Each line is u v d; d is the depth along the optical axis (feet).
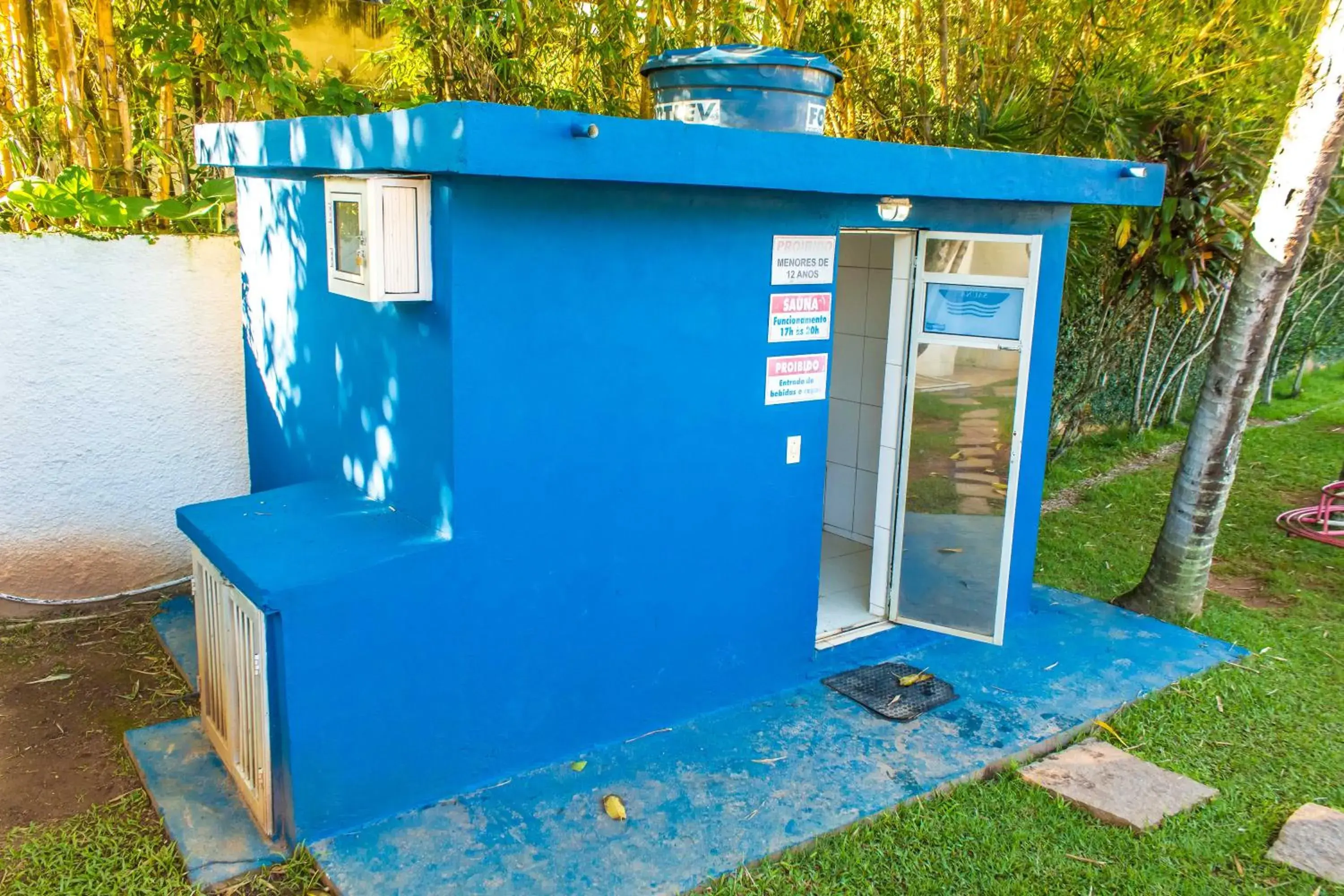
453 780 12.88
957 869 12.03
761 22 21.63
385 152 11.30
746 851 11.99
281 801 11.65
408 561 11.80
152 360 17.63
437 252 11.52
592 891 11.16
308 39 25.84
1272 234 17.95
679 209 13.34
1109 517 27.43
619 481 13.60
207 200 18.29
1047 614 20.07
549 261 12.19
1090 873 12.05
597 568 13.65
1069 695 16.44
